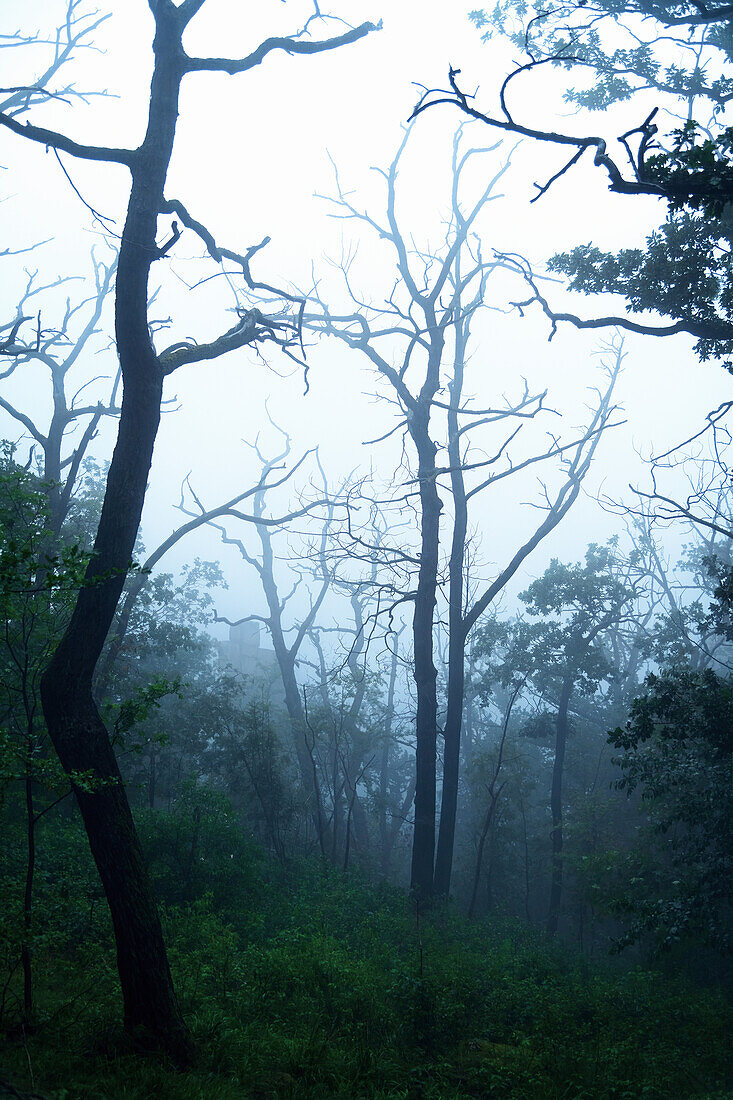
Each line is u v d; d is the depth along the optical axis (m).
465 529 29.45
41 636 10.22
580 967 17.72
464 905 36.53
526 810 38.22
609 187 8.10
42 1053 7.94
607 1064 11.00
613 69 20.94
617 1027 12.80
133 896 9.09
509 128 7.94
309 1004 11.24
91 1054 8.31
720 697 17.31
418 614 26.78
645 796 19.20
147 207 11.05
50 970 10.57
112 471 10.42
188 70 12.36
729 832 17.45
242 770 32.72
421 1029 11.19
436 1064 10.35
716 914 16.73
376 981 12.42
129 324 10.69
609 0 19.97
